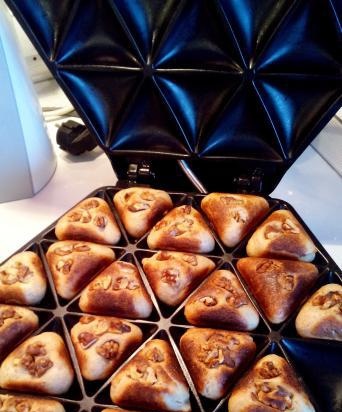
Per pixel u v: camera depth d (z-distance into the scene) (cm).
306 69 19
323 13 18
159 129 22
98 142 22
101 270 20
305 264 19
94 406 16
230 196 22
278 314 18
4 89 22
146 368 16
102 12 19
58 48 19
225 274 19
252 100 21
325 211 25
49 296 19
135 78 20
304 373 17
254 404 15
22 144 24
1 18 21
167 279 19
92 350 17
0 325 18
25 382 16
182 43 19
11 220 25
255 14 18
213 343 17
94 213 21
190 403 16
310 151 29
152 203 22
